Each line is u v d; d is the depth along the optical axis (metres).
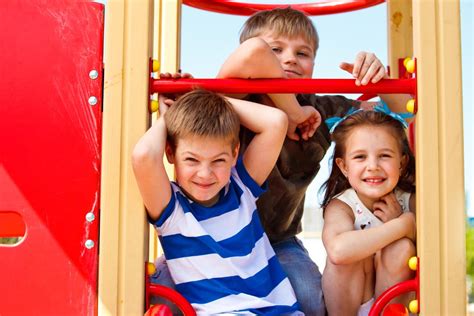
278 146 1.61
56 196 1.43
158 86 1.50
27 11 1.48
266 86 1.50
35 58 1.46
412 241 1.57
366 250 1.53
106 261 1.42
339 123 1.69
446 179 1.43
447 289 1.41
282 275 1.59
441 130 1.44
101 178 1.44
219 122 1.49
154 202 1.46
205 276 1.48
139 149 1.41
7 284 1.41
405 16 2.26
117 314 1.41
